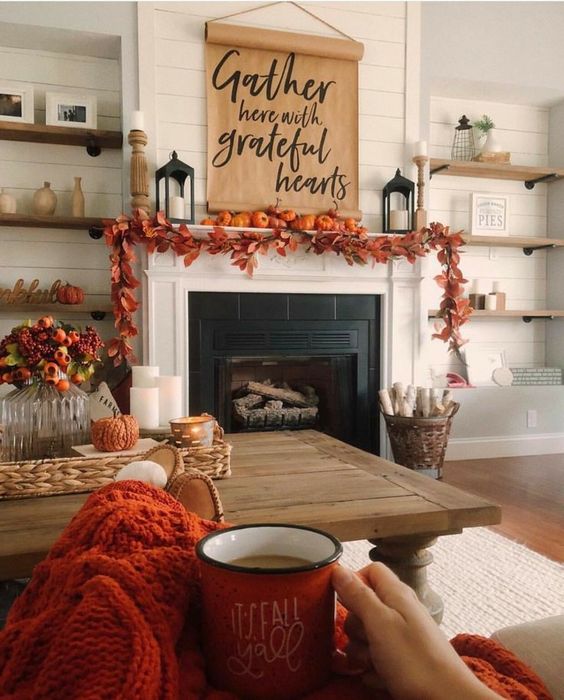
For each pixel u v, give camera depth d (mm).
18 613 498
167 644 397
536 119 4562
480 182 4449
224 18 3539
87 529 507
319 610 412
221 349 3584
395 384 3641
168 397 1792
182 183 3447
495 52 4043
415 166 3887
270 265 3586
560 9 4176
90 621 381
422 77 3906
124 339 3273
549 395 4375
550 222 4598
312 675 412
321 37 3643
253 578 396
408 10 3842
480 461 4109
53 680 361
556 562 2322
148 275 3389
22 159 3596
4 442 1536
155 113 3465
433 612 1383
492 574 2209
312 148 3705
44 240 3631
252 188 3613
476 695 358
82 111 3510
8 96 3422
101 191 3709
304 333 3717
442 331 3943
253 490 1326
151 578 439
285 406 3867
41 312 3609
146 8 3414
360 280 3756
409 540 1380
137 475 809
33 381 1562
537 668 627
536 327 4629
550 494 3256
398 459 3557
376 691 424
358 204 3771
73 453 1464
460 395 4199
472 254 4473
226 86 3561
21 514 1161
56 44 3486
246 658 402
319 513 1169
